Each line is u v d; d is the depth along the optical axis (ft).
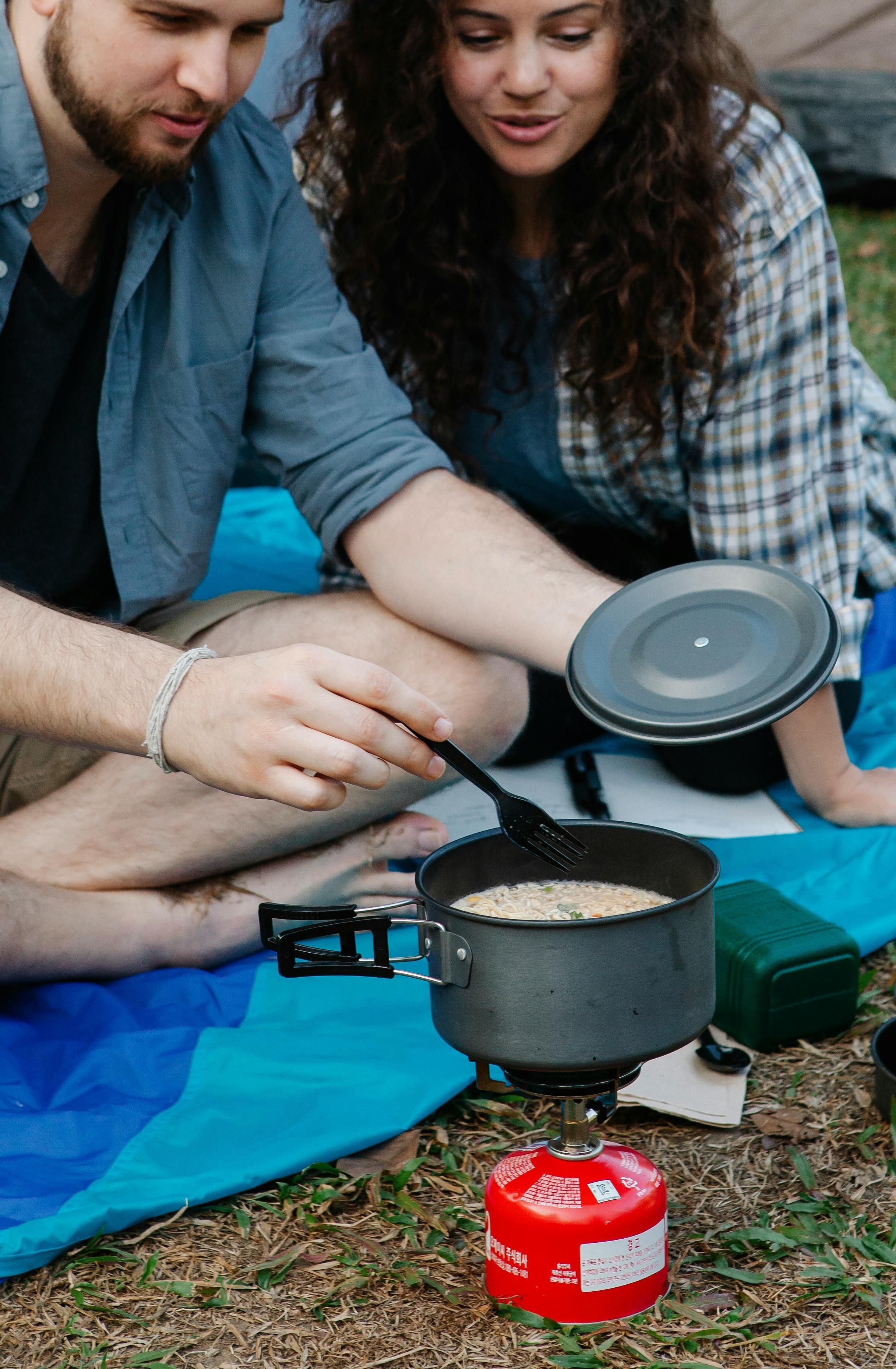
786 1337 4.23
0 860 6.07
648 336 6.66
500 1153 5.18
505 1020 3.83
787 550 7.14
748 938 5.76
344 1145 5.05
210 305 6.28
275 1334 4.31
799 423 6.96
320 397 6.43
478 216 6.93
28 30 5.40
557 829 4.25
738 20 19.49
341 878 6.37
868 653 9.23
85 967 5.99
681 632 4.24
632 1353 4.14
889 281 16.88
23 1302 4.48
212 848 6.10
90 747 4.96
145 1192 4.80
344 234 7.20
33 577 6.34
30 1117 5.08
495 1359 4.16
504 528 6.21
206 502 6.59
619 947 3.75
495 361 7.35
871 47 19.38
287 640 6.32
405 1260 4.62
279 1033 5.70
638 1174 4.32
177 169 5.46
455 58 6.11
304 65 7.43
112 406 6.16
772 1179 4.97
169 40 5.02
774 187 6.64
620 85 6.30
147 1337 4.31
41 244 5.82
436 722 4.30
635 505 7.77
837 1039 5.81
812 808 7.36
